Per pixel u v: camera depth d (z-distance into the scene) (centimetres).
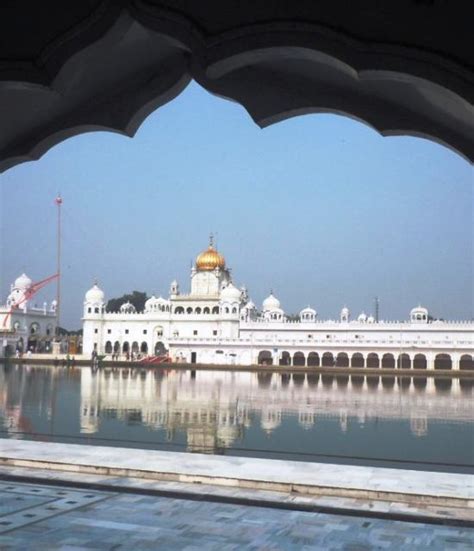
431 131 391
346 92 403
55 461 972
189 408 2648
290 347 7194
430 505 787
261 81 407
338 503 789
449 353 6656
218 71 346
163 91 426
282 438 1727
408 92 369
